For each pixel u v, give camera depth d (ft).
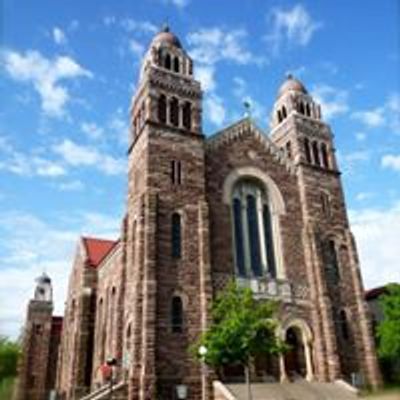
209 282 134.00
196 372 122.93
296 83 196.44
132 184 153.38
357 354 149.69
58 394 189.78
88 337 180.96
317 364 141.90
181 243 137.39
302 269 156.04
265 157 169.27
